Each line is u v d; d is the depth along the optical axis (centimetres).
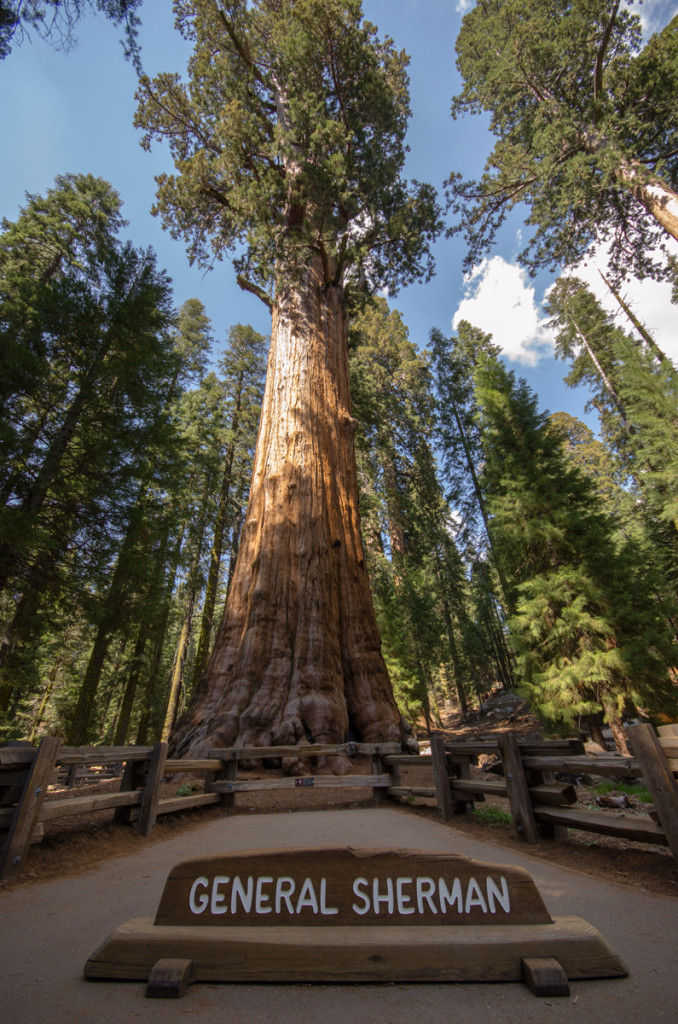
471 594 3450
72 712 2061
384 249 1681
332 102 1659
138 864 379
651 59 1594
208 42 1619
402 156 1667
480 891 204
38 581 942
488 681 3634
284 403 1338
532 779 462
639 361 1656
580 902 274
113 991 182
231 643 1102
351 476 1382
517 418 1589
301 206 1513
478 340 3142
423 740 2280
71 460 998
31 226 1934
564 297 2705
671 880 307
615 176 1647
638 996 169
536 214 1945
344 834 482
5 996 176
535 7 1858
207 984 187
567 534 1368
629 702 1172
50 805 390
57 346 1019
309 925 198
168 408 1252
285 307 1500
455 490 2794
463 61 2202
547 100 1838
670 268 1955
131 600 1050
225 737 900
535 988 172
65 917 264
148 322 1143
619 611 1190
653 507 2092
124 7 601
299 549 1142
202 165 1536
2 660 988
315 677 975
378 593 2330
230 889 206
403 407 2961
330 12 1387
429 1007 167
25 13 589
